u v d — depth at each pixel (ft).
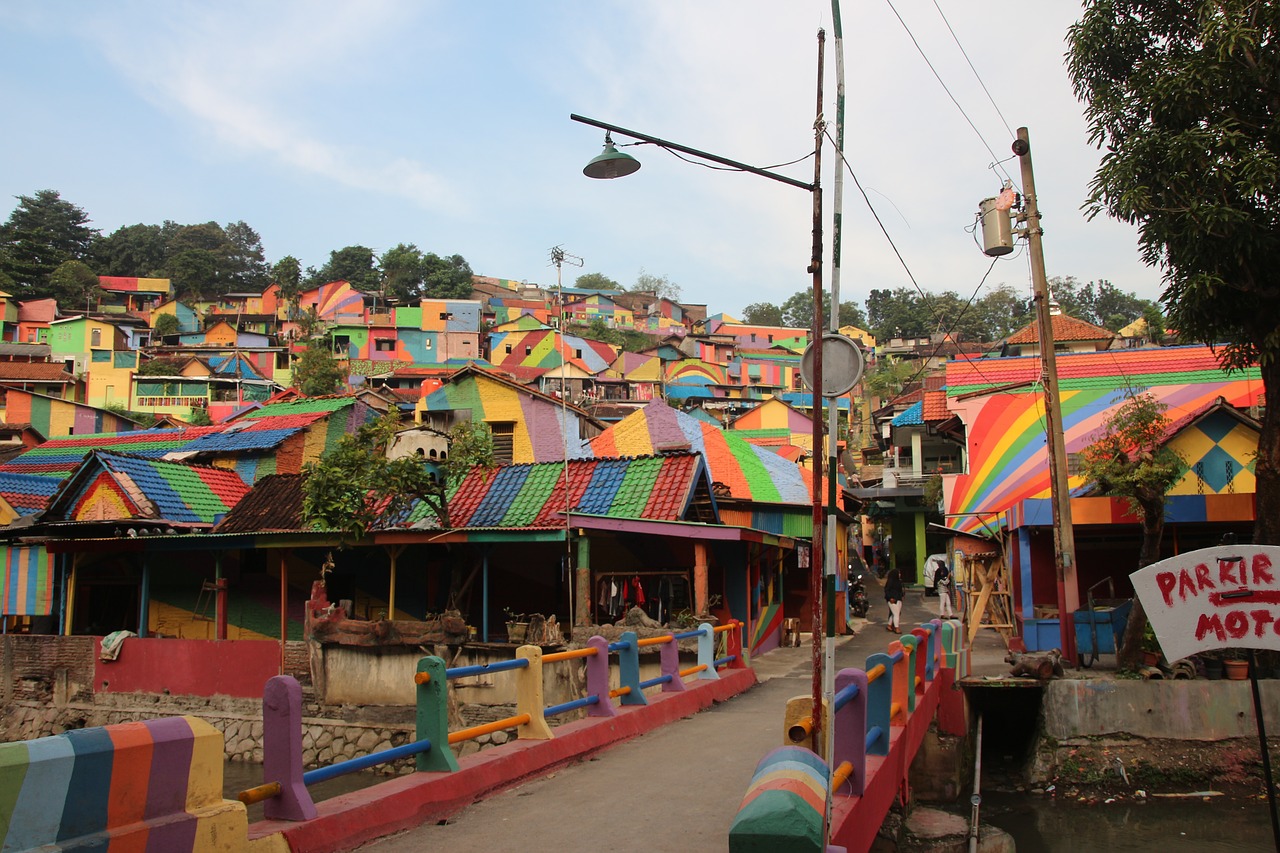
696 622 53.88
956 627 49.93
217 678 61.93
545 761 29.58
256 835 18.10
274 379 224.53
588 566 58.29
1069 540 53.06
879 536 143.13
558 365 211.00
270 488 76.13
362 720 55.98
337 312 253.44
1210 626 23.18
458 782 25.02
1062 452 53.47
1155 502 49.11
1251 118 44.19
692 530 55.88
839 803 22.48
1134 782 45.34
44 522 73.36
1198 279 43.80
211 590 74.49
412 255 303.07
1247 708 45.42
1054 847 39.52
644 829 23.06
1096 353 85.81
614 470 67.62
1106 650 51.65
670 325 320.70
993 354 145.18
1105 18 47.50
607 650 35.99
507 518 64.95
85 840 14.24
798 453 116.16
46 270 269.23
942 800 45.11
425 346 237.86
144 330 246.68
